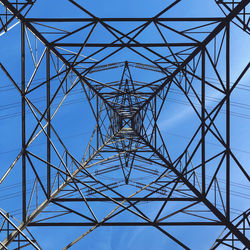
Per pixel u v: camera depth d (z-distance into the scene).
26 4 9.98
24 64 11.36
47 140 12.06
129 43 12.92
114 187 14.34
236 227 10.09
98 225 10.62
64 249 9.79
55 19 11.36
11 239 9.12
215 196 11.93
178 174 13.97
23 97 11.21
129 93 19.59
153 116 19.42
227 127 11.13
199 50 13.04
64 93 14.80
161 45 13.06
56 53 13.55
